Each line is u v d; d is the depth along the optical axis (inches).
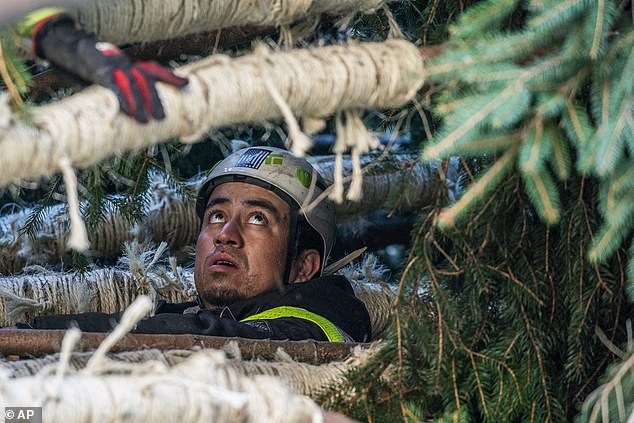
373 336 319.0
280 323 245.8
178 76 147.8
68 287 292.0
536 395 201.5
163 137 149.1
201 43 205.6
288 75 157.5
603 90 161.3
